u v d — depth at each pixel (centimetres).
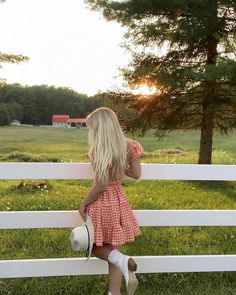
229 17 1388
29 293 469
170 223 477
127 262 399
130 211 423
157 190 1093
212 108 1398
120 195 418
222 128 1497
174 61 1461
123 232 411
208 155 1469
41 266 459
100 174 404
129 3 1352
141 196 996
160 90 1426
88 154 422
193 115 1493
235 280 507
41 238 663
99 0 1373
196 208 911
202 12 1312
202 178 474
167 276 513
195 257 485
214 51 1423
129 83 1467
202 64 1352
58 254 599
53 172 450
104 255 411
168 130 1508
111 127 411
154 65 1452
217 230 735
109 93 1493
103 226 410
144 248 625
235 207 938
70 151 2378
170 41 1430
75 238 407
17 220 449
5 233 689
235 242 677
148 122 1504
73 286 483
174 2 1295
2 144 2872
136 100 1478
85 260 463
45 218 454
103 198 412
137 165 429
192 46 1418
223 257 489
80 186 1132
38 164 446
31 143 3016
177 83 1351
